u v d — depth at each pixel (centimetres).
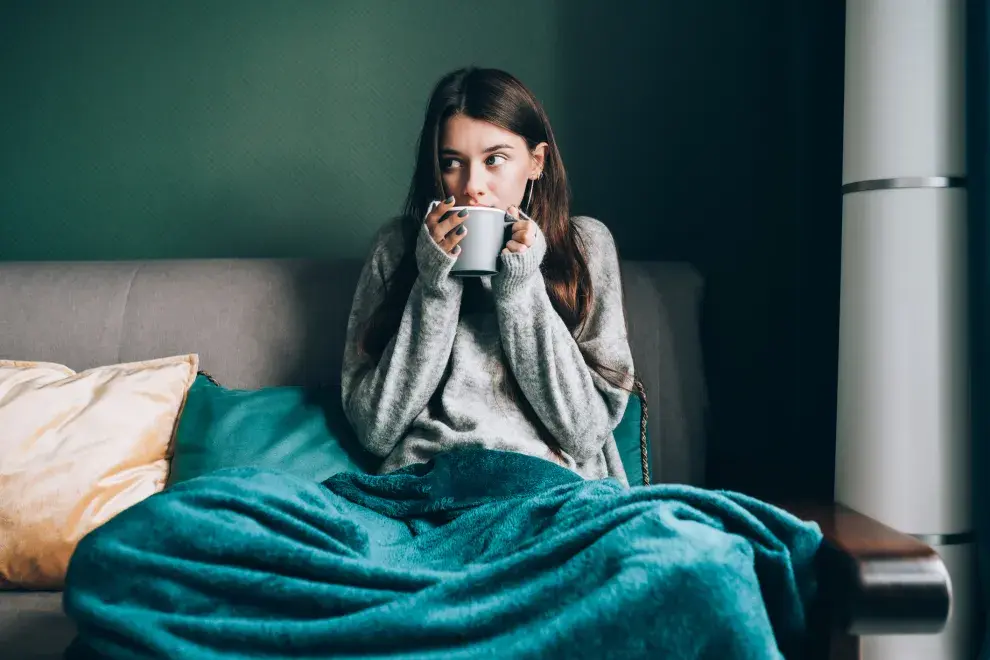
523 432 125
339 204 183
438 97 128
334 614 83
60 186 183
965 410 120
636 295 155
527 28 181
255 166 183
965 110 120
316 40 182
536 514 99
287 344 153
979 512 119
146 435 133
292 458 131
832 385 157
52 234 183
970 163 119
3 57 182
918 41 119
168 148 183
